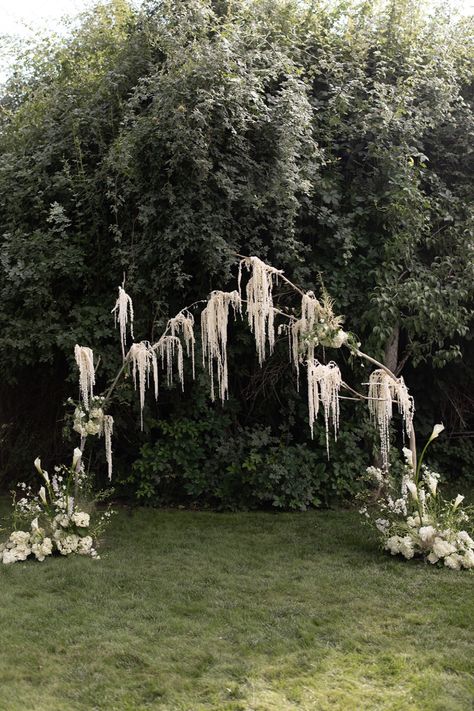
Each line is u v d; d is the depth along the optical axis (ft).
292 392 21.86
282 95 18.66
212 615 12.34
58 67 23.49
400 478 21.70
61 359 22.59
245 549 16.89
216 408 22.00
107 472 22.50
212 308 14.38
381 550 16.28
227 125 17.66
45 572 14.85
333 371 14.03
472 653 10.64
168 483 21.57
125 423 21.03
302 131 19.19
